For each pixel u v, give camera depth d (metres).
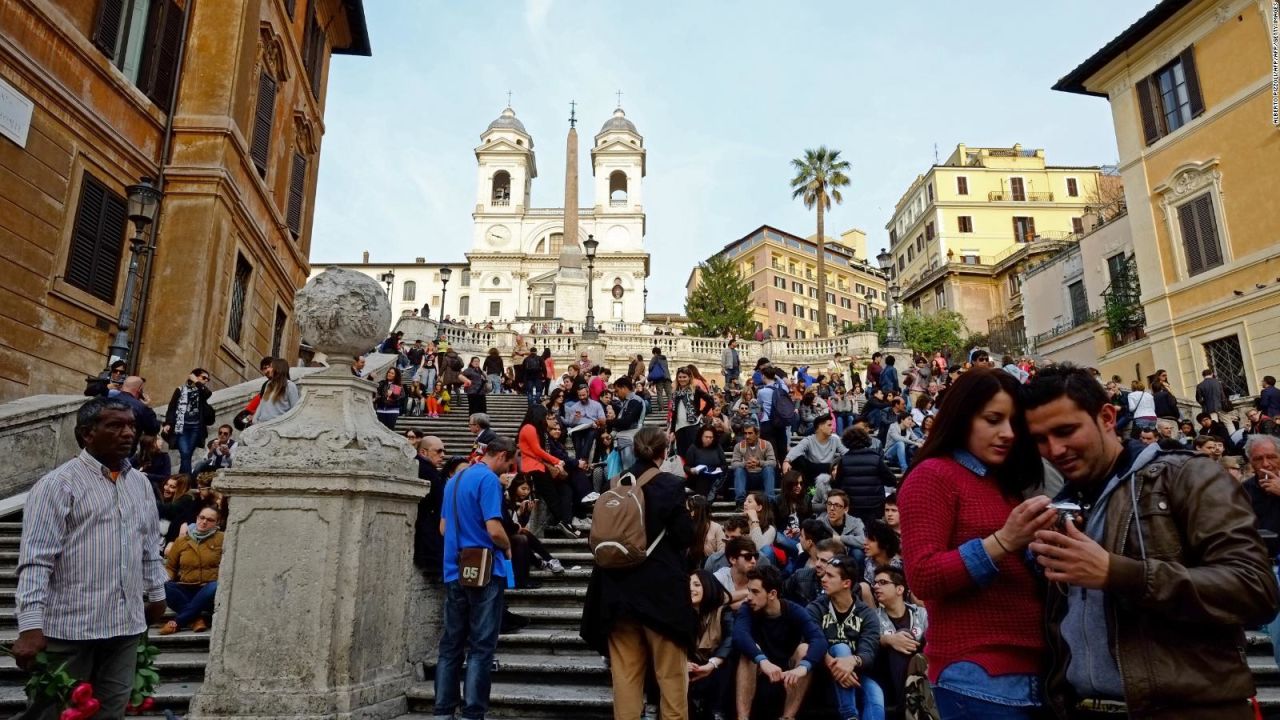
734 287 60.28
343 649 4.84
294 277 20.09
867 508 8.46
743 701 5.22
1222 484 2.11
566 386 15.00
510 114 80.50
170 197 13.19
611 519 4.29
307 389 5.39
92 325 11.80
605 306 72.00
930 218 58.88
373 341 5.63
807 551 6.55
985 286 52.25
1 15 9.97
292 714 4.64
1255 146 20.17
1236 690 2.02
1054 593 2.34
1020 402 2.57
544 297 72.75
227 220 13.87
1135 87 23.97
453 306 80.56
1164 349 22.80
